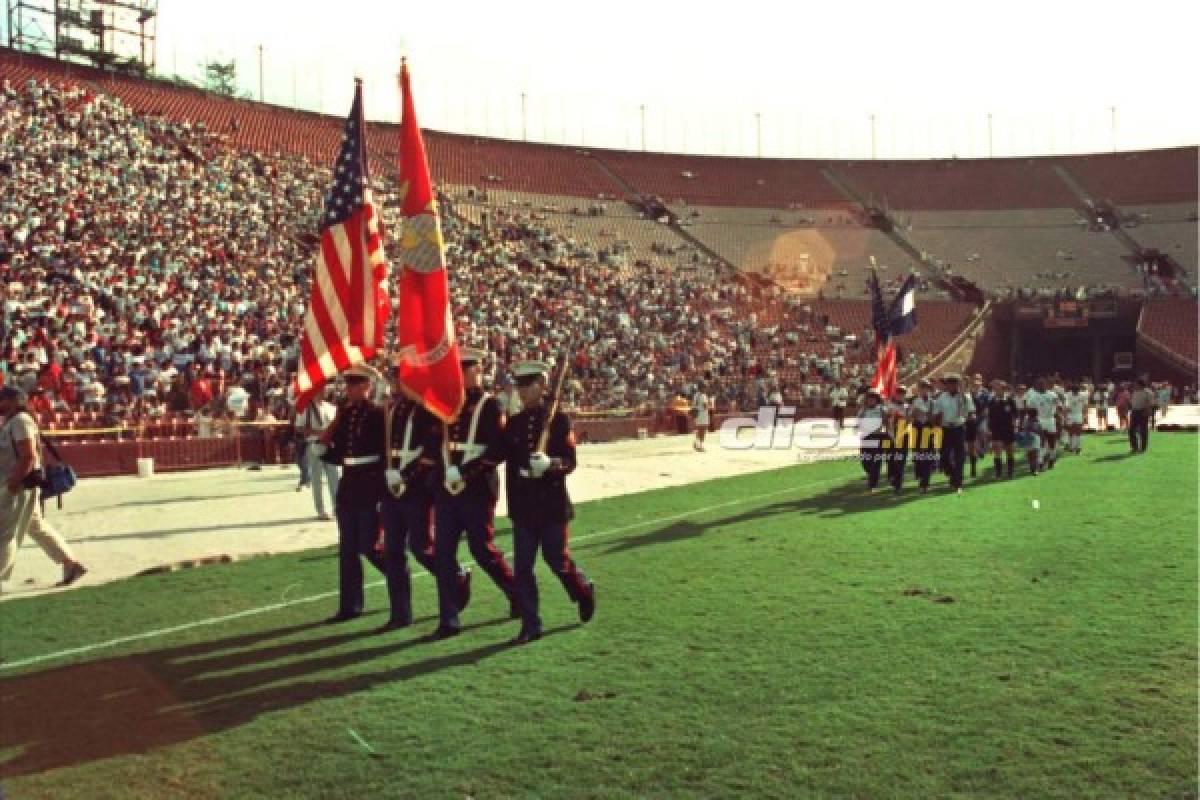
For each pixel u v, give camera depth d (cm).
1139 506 1508
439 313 798
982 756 512
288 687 646
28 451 933
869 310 6084
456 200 6100
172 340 2823
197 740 553
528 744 538
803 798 465
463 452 780
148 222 3531
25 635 785
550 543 779
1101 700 595
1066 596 877
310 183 4953
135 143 4275
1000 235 7056
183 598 925
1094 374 6266
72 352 2555
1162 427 3638
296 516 1524
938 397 1792
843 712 581
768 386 4622
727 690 624
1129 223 6975
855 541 1216
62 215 3234
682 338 5003
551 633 778
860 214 7350
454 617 785
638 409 3891
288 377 2908
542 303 4622
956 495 1720
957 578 966
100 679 666
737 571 1025
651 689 629
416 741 546
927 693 612
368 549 846
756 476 2183
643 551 1164
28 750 542
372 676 668
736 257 6625
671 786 480
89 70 5294
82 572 992
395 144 6506
